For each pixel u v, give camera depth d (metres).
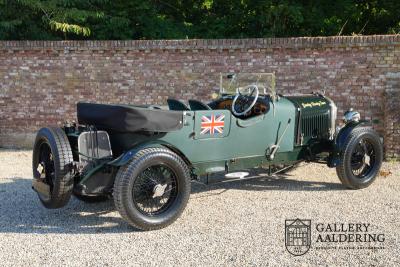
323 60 8.26
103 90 9.06
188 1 11.41
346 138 6.00
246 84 6.12
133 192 4.62
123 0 10.86
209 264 3.94
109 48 8.91
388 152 7.86
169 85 8.86
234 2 11.06
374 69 8.05
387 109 7.87
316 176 6.86
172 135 5.05
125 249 4.28
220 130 5.33
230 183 6.50
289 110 5.91
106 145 4.87
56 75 9.13
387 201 5.59
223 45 8.55
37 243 4.43
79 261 4.04
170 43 8.73
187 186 4.89
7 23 9.77
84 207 5.56
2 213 5.33
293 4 10.69
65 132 5.09
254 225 4.83
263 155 5.79
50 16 10.23
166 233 4.66
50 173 5.05
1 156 8.59
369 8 10.94
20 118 9.30
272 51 8.43
